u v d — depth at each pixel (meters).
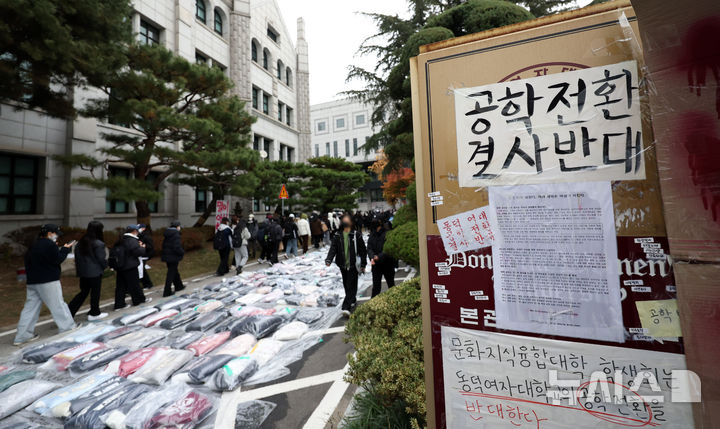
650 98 1.03
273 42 22.09
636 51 1.10
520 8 5.28
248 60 18.62
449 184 1.38
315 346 3.59
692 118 0.97
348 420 2.18
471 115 1.35
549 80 1.22
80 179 7.34
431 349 1.40
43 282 3.96
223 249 7.96
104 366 3.06
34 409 2.39
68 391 2.53
